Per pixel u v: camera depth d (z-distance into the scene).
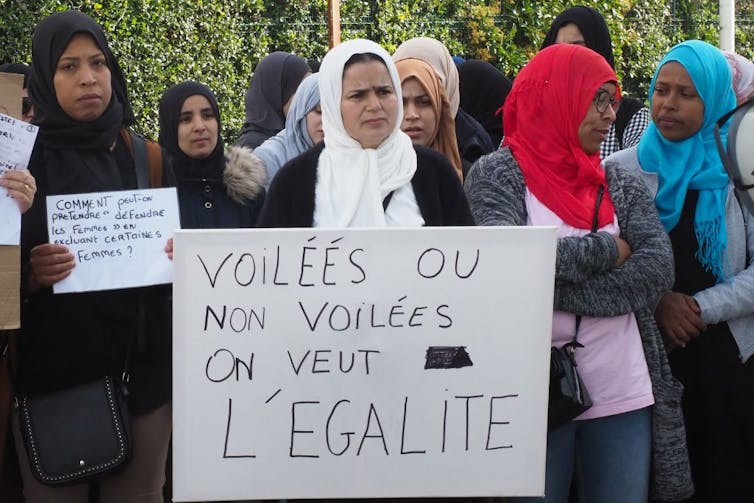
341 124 2.88
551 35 5.12
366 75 2.83
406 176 2.89
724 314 3.46
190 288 2.60
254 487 2.64
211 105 3.87
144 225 3.11
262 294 2.62
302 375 2.64
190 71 9.59
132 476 3.25
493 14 11.32
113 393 3.10
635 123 4.54
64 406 3.06
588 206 3.19
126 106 3.37
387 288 2.64
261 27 10.13
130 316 3.19
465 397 2.67
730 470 3.54
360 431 2.65
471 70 5.05
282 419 2.64
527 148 3.26
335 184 2.88
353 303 2.63
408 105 3.79
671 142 3.68
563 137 3.20
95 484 3.19
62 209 3.05
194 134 3.79
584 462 3.24
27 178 2.90
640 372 3.16
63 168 3.15
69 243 3.04
